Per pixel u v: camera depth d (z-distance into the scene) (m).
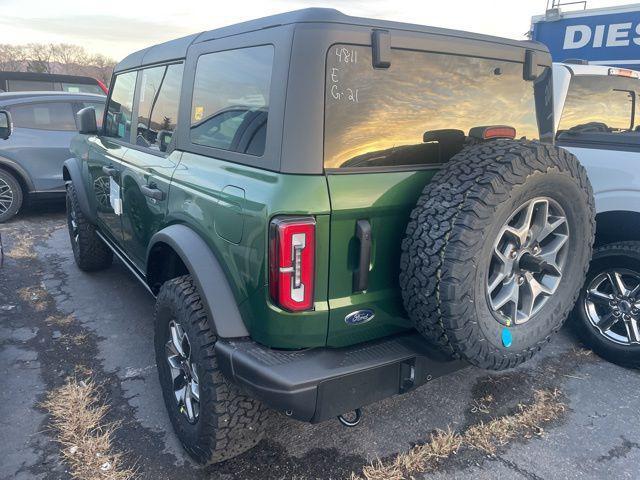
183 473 2.49
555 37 9.24
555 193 2.14
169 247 2.70
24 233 6.49
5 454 2.58
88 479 2.43
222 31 2.47
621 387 3.25
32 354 3.55
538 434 2.80
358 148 2.04
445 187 2.00
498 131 2.39
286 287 1.90
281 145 1.95
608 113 4.25
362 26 2.01
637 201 3.28
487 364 2.13
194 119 2.63
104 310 4.27
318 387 1.95
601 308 3.74
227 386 2.24
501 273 2.13
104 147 3.96
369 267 2.06
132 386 3.19
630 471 2.54
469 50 2.34
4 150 6.81
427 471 2.52
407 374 2.18
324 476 2.48
